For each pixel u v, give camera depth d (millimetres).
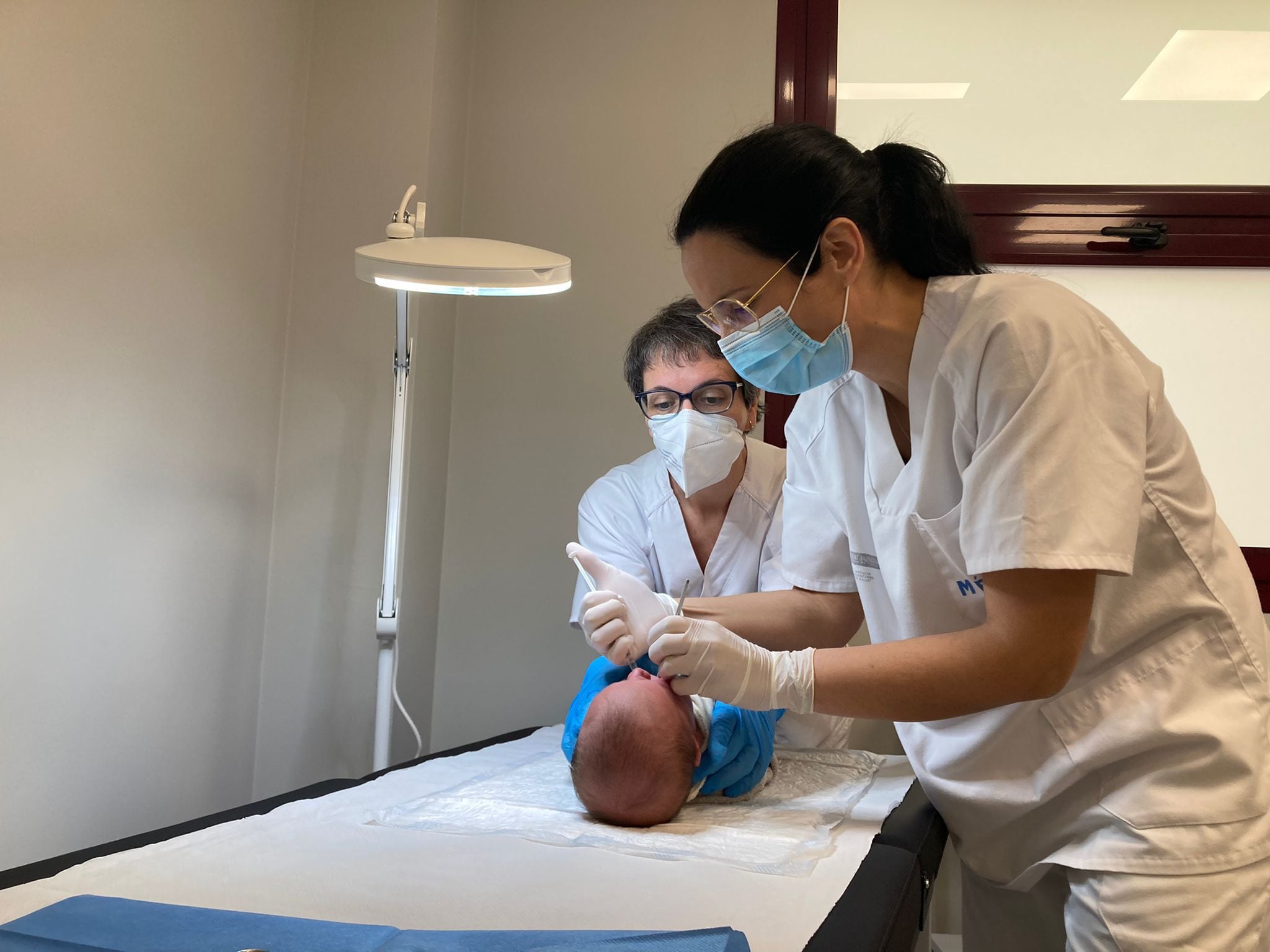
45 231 1500
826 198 1058
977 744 1174
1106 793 1086
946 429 1108
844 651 1098
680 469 1730
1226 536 1165
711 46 2625
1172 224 2430
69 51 1548
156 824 1844
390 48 2389
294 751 2238
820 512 1433
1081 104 2520
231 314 2068
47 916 754
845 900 883
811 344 1114
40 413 1501
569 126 2645
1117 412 997
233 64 2059
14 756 1479
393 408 2283
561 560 2506
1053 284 1093
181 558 1912
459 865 969
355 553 2262
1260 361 2402
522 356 2578
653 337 1775
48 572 1534
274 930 731
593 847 1060
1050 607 967
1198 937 979
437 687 2494
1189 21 2516
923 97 2561
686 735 1230
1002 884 1251
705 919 824
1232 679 1061
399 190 2344
